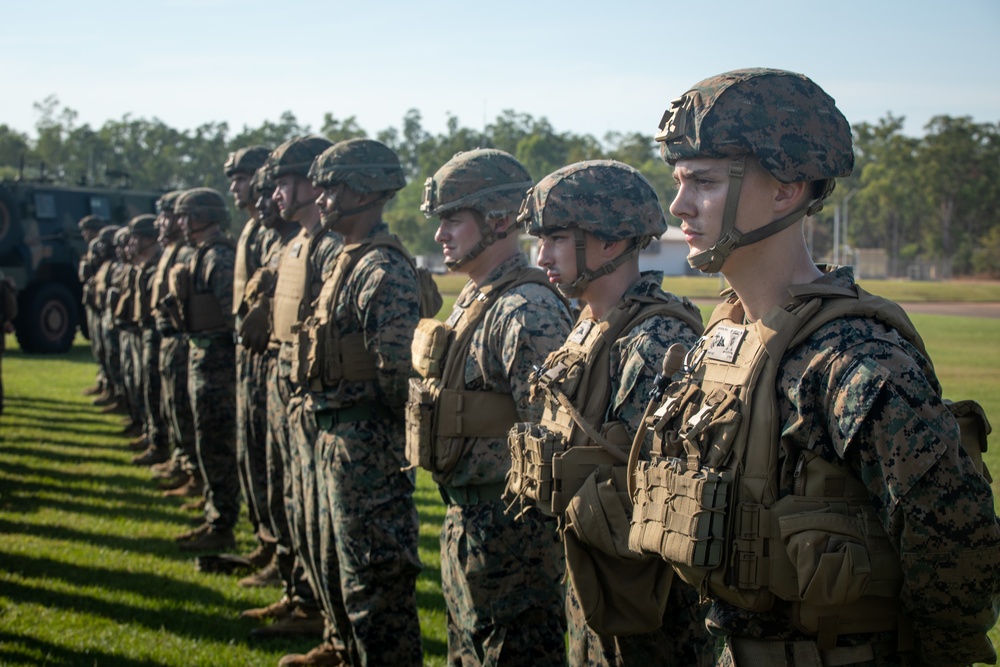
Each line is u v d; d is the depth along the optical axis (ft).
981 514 6.45
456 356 12.22
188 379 27.37
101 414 44.24
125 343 38.42
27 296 68.64
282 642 18.17
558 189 10.42
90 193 70.90
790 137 7.07
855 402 6.55
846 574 6.63
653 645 9.91
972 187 281.54
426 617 18.93
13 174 304.09
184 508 27.94
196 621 19.19
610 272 10.49
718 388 7.37
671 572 9.53
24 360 65.21
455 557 12.23
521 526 11.84
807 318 7.06
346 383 14.87
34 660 16.87
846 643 7.00
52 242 68.54
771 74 7.25
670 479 7.41
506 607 11.89
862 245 296.10
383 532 14.55
